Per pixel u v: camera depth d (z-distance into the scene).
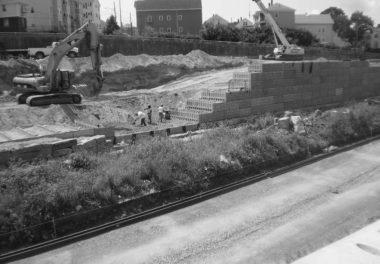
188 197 13.45
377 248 9.97
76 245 10.55
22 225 10.66
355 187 14.81
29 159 13.33
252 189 14.48
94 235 11.06
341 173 16.33
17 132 17.17
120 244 10.62
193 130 19.56
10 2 52.47
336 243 10.28
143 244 10.64
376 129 22.98
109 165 13.40
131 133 18.23
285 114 22.28
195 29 83.06
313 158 18.03
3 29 53.16
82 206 11.74
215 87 26.38
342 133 21.16
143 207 12.63
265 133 17.95
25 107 21.22
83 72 31.67
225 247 10.52
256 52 53.81
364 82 29.66
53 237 10.87
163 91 28.72
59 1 62.09
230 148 16.19
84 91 30.09
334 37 103.12
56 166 12.62
